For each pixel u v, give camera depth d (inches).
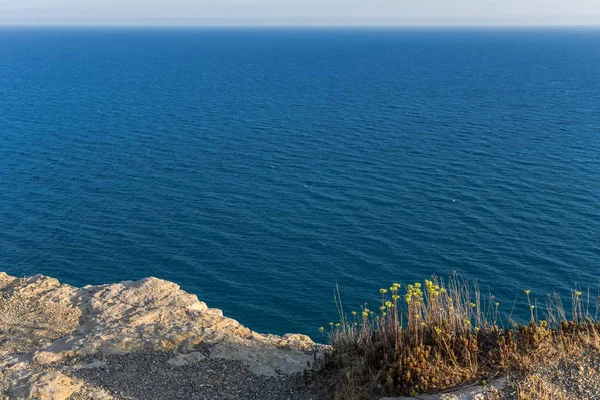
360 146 2849.4
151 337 446.6
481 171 2375.7
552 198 2028.8
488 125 3289.9
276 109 3954.2
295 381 397.4
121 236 1771.7
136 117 3624.5
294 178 2336.4
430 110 3858.3
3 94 4594.0
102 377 390.3
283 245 1688.0
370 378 357.7
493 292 1370.6
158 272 1540.4
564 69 6919.3
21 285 557.0
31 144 2869.1
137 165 2534.5
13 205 2017.7
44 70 6825.8
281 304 1360.7
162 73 6569.9
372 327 434.6
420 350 346.9
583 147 2726.4
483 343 369.4
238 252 1646.2
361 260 1574.8
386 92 4822.8
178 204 2049.7
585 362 332.2
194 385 386.3
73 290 556.7
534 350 346.9
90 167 2496.3
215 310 548.1
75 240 1743.4
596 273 1465.3
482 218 1856.5
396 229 1784.0
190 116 3671.3
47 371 387.5
